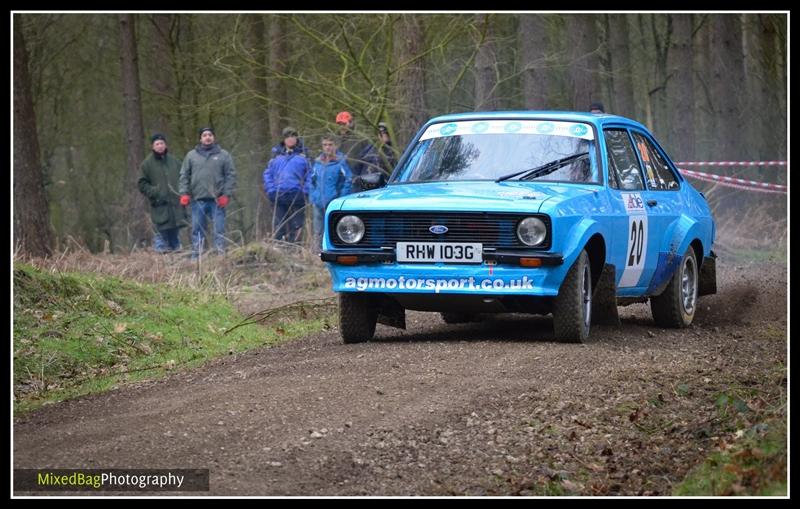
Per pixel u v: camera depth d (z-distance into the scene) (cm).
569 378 2578
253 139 8969
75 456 2012
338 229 2977
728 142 8062
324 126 5728
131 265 4994
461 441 2131
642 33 10219
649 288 3422
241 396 2419
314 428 2166
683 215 3616
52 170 12531
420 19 5859
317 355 2920
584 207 2970
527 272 2842
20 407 2527
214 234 5775
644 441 2194
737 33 8125
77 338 3344
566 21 7238
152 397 2509
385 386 2472
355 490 1861
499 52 7888
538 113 3338
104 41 10662
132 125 9031
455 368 2641
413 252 2908
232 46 6028
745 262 6012
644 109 10869
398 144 5900
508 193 2948
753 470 1855
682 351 2986
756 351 3003
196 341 3600
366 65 5856
